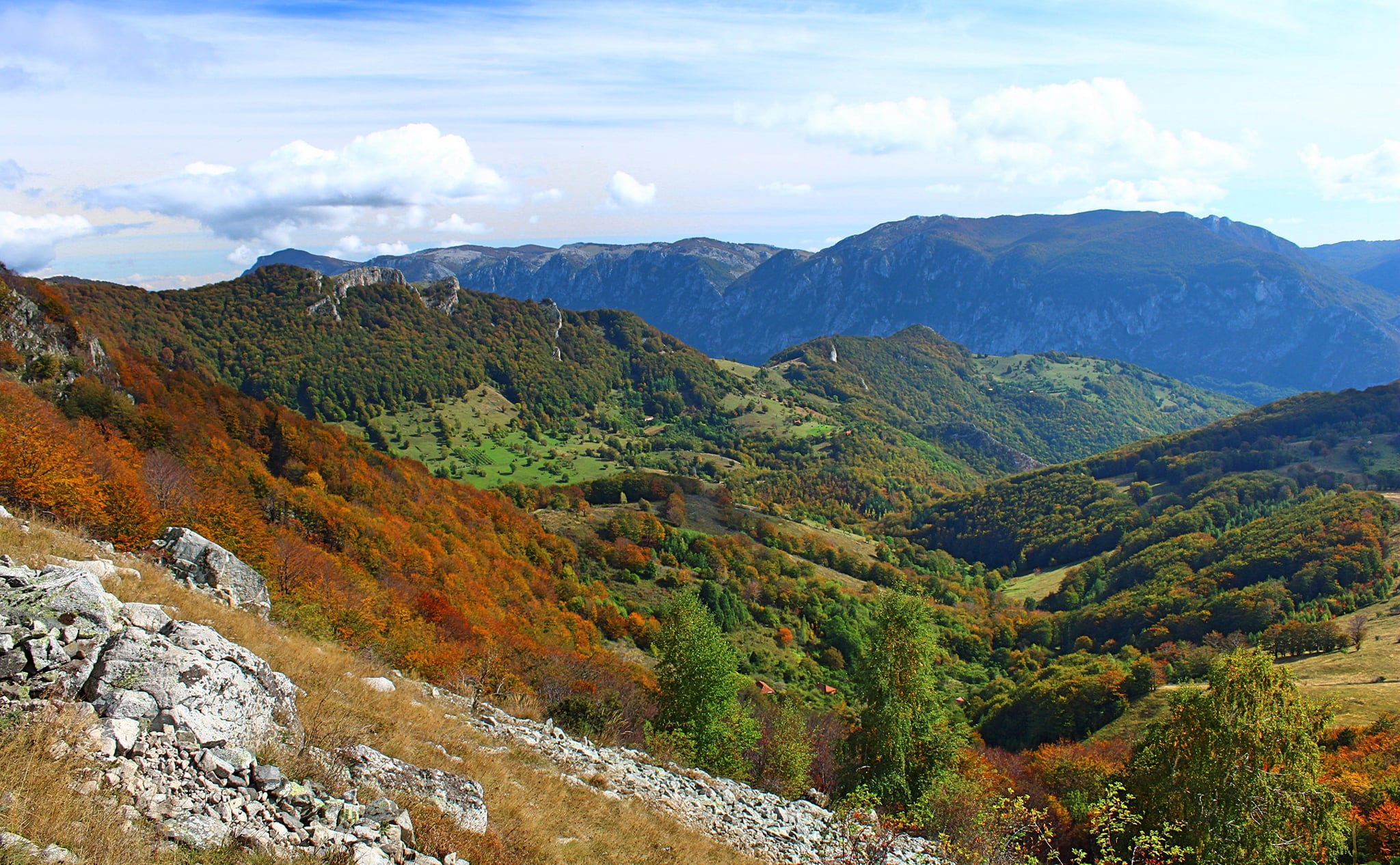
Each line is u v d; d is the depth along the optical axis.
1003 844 22.59
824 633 118.00
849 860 20.34
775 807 23.91
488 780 14.73
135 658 9.94
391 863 9.42
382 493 96.69
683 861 15.19
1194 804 26.75
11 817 6.91
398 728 15.32
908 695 34.09
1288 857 25.61
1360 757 51.66
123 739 8.84
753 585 126.25
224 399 103.31
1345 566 111.56
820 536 181.50
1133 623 121.88
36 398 58.44
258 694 11.16
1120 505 191.62
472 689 27.23
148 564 20.81
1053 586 168.50
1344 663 84.00
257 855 8.23
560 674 42.75
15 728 8.26
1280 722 26.08
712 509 176.75
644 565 124.38
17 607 10.10
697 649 34.06
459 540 94.19
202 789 8.88
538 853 12.34
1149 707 80.94
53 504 27.67
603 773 20.52
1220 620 109.88
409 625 37.50
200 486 54.59
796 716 37.94
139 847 7.42
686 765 27.84
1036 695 92.44
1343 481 169.38
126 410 74.62
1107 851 18.94
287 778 10.24
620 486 176.75
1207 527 156.38
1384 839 35.69
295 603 28.14
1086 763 52.50
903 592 35.72
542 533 125.50
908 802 32.62
